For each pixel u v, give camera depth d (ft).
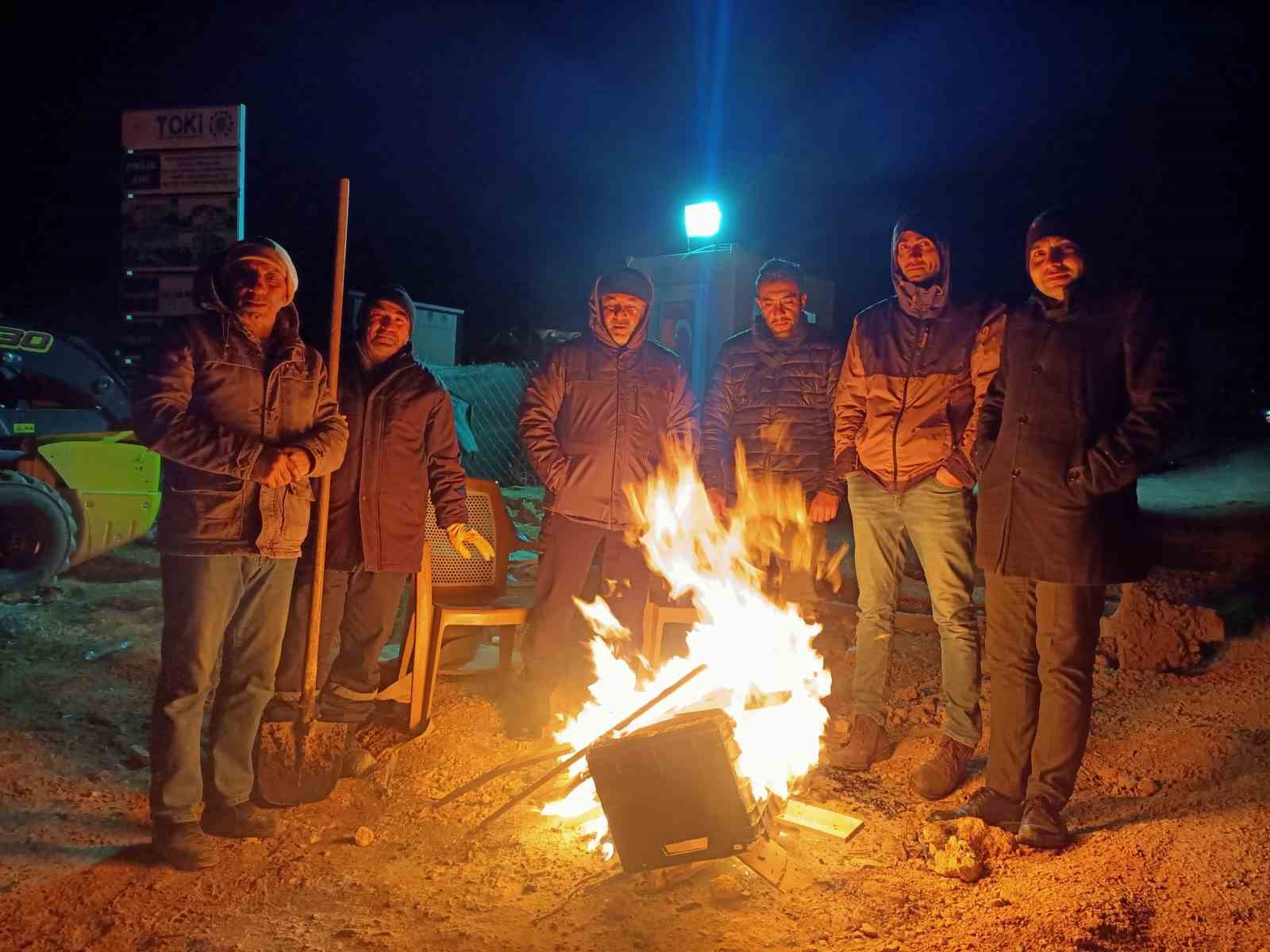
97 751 13.67
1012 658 11.73
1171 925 9.15
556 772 11.19
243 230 28.63
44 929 9.36
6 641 18.37
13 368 26.21
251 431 10.85
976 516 12.69
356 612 13.62
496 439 45.75
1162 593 18.07
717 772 10.07
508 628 16.88
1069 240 11.23
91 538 24.17
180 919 9.65
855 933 9.49
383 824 12.01
